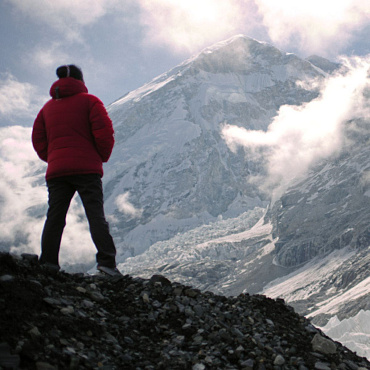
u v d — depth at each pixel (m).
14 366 3.77
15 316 4.23
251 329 5.25
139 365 4.43
